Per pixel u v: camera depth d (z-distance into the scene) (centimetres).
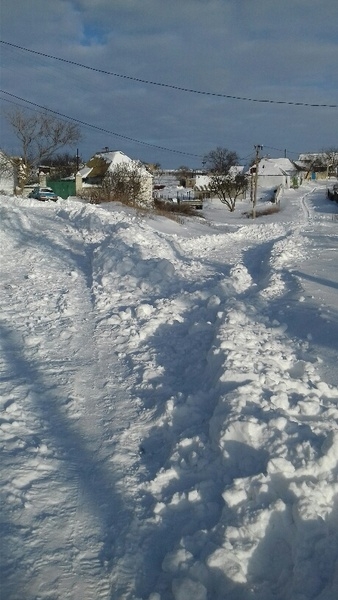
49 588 340
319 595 311
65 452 491
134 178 4562
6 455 471
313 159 13575
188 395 568
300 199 7512
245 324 787
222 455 445
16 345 754
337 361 663
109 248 1331
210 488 420
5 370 662
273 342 721
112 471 462
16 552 366
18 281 1127
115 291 1043
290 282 1195
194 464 452
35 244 1515
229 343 652
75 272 1206
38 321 863
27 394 595
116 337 794
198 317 875
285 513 370
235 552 346
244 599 323
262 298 1035
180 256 1633
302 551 343
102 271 1195
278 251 1692
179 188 9444
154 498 426
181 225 2991
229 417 466
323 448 418
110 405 582
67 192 5122
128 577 353
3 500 414
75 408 573
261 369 588
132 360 704
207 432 491
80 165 6812
